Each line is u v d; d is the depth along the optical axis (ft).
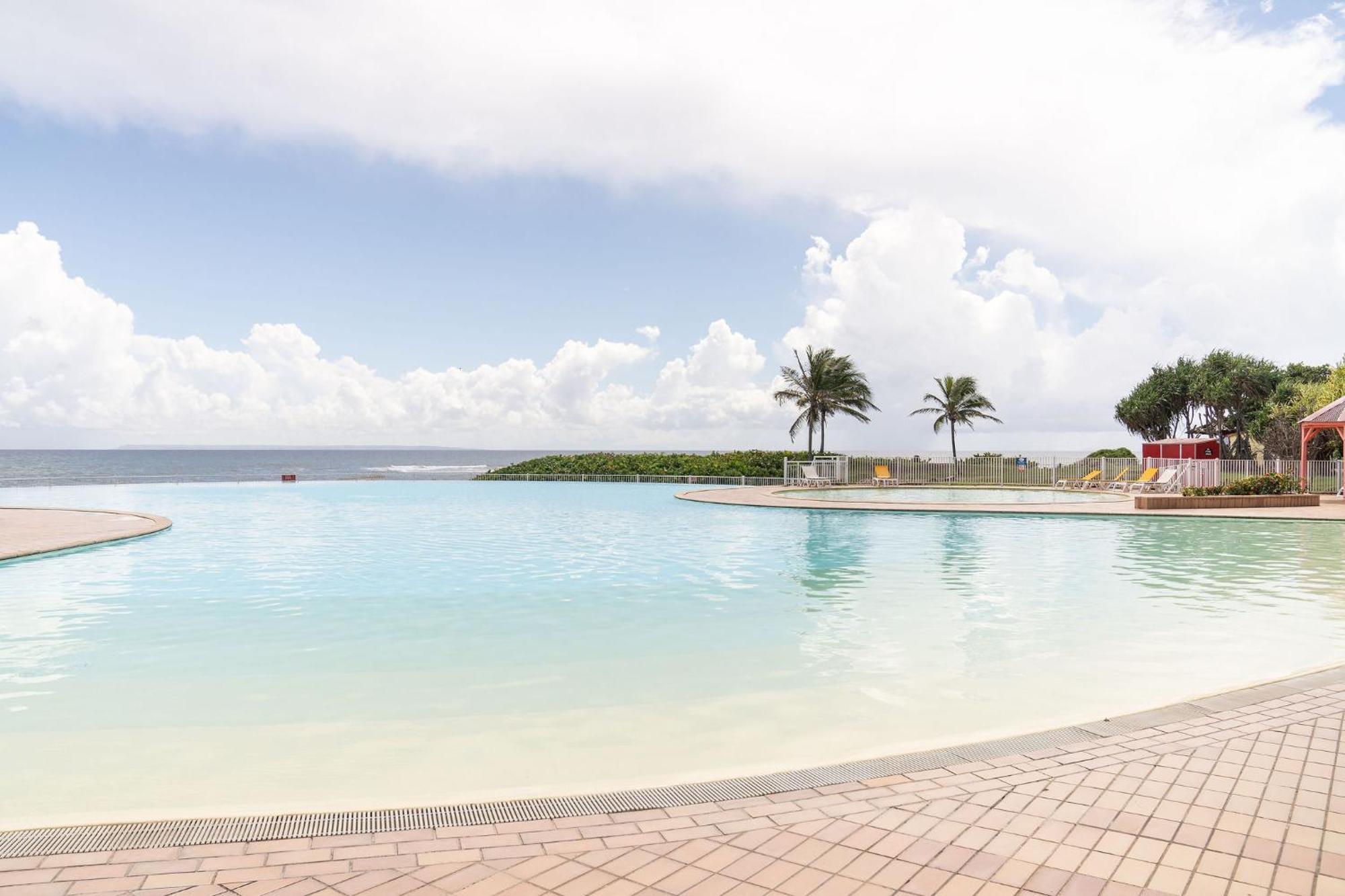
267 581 32.22
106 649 21.24
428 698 16.80
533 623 24.32
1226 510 60.64
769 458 124.88
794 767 11.16
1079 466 108.27
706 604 27.22
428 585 31.30
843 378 124.67
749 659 19.95
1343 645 21.16
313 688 17.57
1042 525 54.34
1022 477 109.81
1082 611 25.76
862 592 29.63
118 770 12.85
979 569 34.96
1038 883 7.71
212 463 436.76
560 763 13.08
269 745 13.99
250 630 23.41
